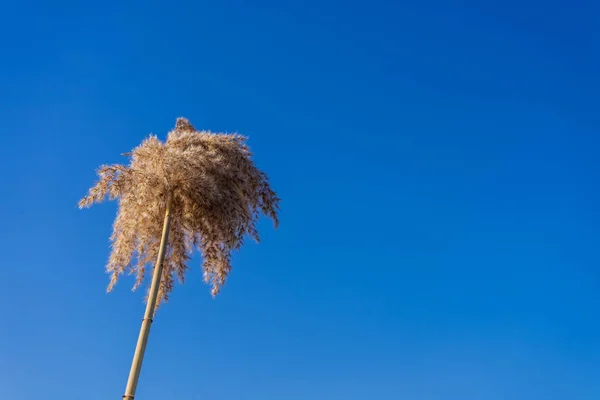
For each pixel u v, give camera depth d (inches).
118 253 545.0
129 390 436.5
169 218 527.2
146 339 462.9
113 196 527.8
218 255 557.0
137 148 548.7
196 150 550.3
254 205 582.6
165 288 552.1
